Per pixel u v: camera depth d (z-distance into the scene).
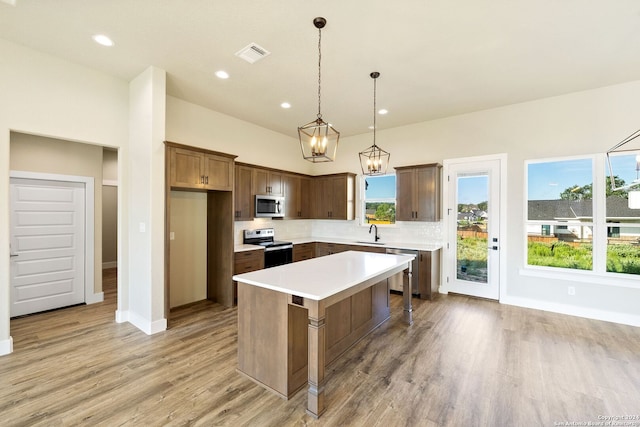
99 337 3.12
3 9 2.28
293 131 5.69
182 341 3.04
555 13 2.29
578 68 3.16
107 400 2.09
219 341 3.04
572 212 3.83
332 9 2.27
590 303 3.68
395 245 4.84
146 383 2.30
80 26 2.51
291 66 3.17
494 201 4.37
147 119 3.26
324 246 5.61
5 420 1.88
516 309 4.01
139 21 2.44
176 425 1.86
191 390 2.22
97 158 4.43
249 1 2.19
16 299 3.72
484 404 2.06
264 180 5.10
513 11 2.28
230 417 1.94
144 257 3.30
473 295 4.56
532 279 4.06
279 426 1.86
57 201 4.06
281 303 2.14
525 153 4.11
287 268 2.80
